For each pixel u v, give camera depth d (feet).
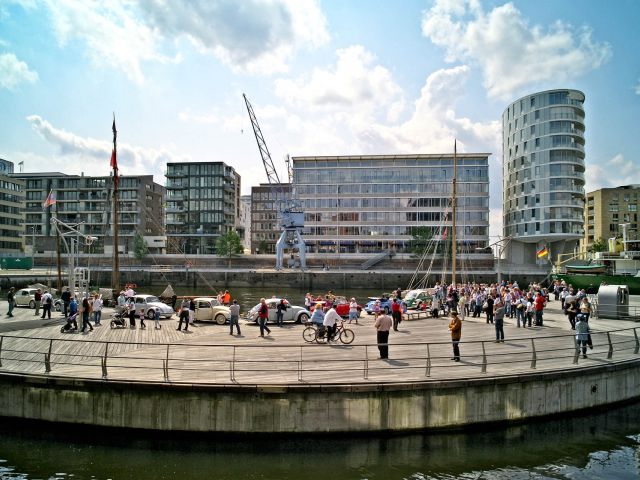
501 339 76.54
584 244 429.79
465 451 50.08
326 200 396.57
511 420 54.44
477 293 121.70
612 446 51.78
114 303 129.29
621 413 60.54
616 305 108.68
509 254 350.23
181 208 434.71
